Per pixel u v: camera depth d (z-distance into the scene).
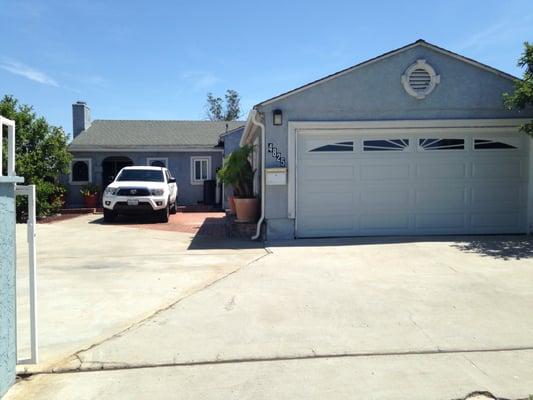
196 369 3.85
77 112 23.34
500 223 10.70
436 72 10.27
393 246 9.15
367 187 10.46
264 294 5.91
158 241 10.51
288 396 3.40
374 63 10.21
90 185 20.36
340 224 10.45
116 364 3.92
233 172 11.38
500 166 10.63
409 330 4.65
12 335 3.53
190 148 21.53
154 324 4.86
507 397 3.36
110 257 8.53
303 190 10.37
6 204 3.41
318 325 4.80
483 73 10.34
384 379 3.65
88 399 3.36
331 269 7.25
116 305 5.54
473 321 4.89
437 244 9.31
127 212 14.87
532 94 8.95
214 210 20.14
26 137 16.36
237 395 3.42
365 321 4.91
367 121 10.19
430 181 10.54
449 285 6.27
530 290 6.02
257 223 10.68
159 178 15.92
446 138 10.52
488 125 10.36
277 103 10.15
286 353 4.13
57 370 3.81
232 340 4.42
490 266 7.36
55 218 16.50
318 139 10.36
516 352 4.14
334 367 3.87
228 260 8.09
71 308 5.44
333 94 10.18
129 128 23.72
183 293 6.02
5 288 3.40
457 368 3.83
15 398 3.36
